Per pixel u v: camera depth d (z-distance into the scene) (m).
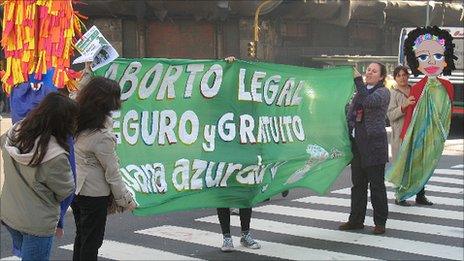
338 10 36.00
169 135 5.82
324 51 38.28
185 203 5.83
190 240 6.77
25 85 5.64
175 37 33.31
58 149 3.76
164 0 30.30
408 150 8.60
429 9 39.75
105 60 5.21
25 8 5.59
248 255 6.13
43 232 3.77
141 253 6.21
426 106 8.52
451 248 6.43
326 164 6.93
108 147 4.47
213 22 33.69
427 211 8.42
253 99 6.24
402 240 6.77
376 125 6.75
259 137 6.27
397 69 8.83
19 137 3.74
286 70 6.52
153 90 5.79
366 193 7.28
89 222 4.56
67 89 5.54
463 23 42.94
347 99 7.08
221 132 6.04
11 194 3.82
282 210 8.55
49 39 5.49
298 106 6.69
